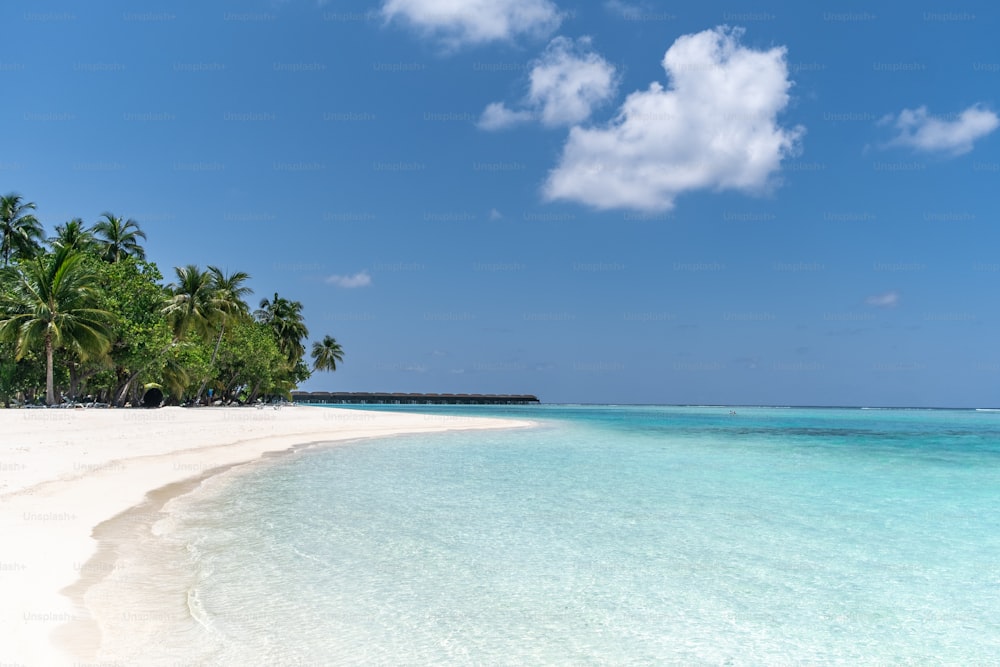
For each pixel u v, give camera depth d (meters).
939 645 6.82
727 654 6.46
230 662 5.80
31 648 5.59
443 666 5.93
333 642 6.41
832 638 6.95
